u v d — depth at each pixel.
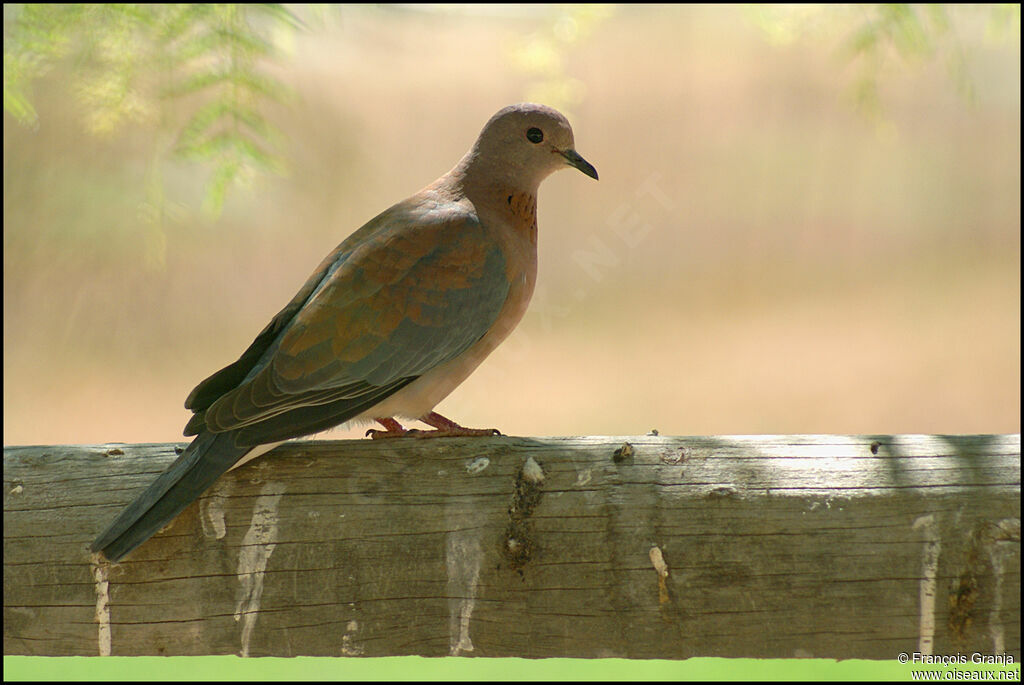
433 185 7.70
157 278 17.30
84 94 9.80
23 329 17.34
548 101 12.52
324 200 18.06
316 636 5.83
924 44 11.33
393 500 5.92
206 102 11.02
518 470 5.94
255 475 6.02
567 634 5.80
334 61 18.64
